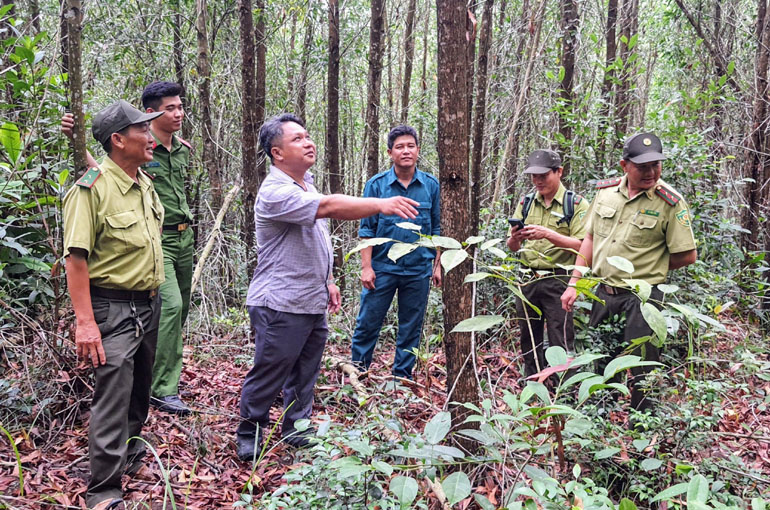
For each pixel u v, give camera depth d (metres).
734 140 7.36
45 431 3.11
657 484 2.49
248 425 3.13
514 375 4.44
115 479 2.50
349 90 11.15
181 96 6.84
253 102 5.71
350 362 4.33
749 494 2.47
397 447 2.25
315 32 9.82
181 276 4.00
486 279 5.13
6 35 4.54
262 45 7.02
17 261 3.29
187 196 6.24
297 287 3.03
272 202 2.88
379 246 4.21
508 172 7.80
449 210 2.29
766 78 6.54
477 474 2.36
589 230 3.72
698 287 4.77
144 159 2.63
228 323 5.39
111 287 2.56
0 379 3.22
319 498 2.11
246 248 6.14
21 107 3.72
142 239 2.61
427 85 12.04
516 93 7.37
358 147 12.33
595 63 6.54
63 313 3.71
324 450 2.18
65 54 4.51
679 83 8.71
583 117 6.23
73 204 2.44
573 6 6.49
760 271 5.66
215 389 4.19
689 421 2.59
